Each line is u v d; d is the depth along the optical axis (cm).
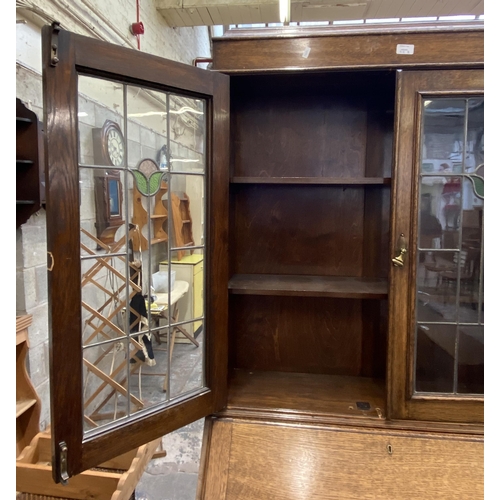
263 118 153
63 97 86
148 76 99
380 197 148
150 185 110
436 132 114
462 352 119
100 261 104
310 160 152
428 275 118
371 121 147
